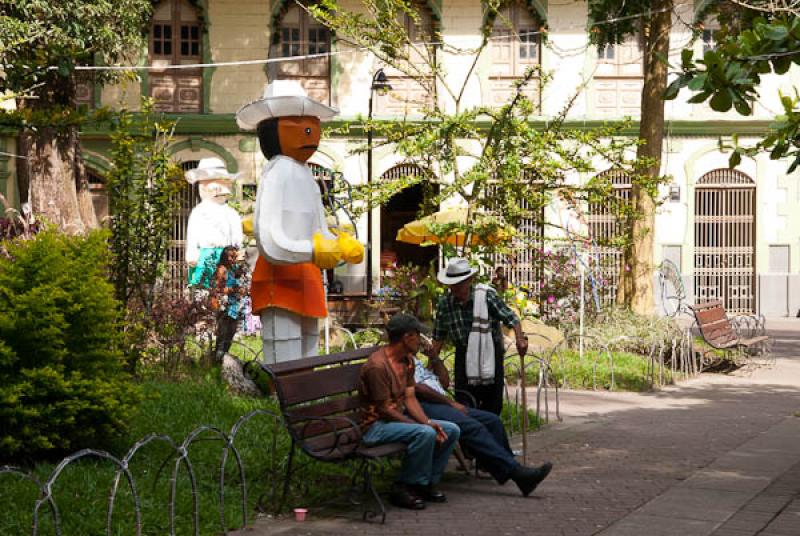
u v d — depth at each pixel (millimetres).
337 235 10516
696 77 6410
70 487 6957
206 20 26578
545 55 27359
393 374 7328
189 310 12609
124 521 6324
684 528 6609
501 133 13078
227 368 11453
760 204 27906
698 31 20469
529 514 7027
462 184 12844
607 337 16797
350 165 26969
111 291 7871
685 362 16125
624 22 20625
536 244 20062
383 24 16969
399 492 7234
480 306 8641
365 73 27016
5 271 7465
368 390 7332
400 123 14828
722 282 28156
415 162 14141
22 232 13883
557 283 18453
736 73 6309
